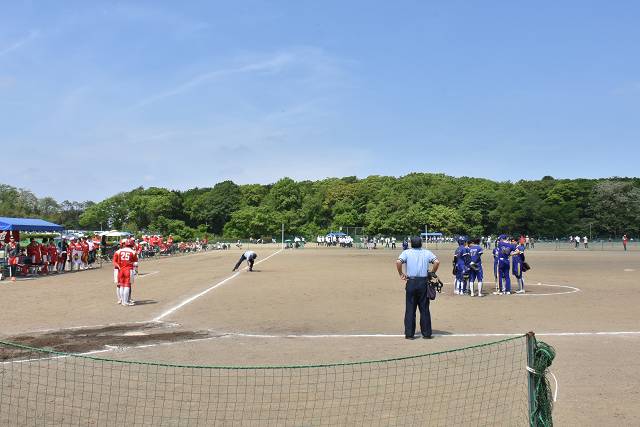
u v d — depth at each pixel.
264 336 9.59
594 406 5.60
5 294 16.81
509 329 10.21
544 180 119.81
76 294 16.77
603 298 15.44
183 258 43.47
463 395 5.81
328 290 17.86
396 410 5.36
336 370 7.04
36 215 102.62
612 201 93.00
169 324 10.98
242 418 5.17
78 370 7.09
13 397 5.84
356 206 112.38
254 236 95.81
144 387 6.25
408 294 9.30
